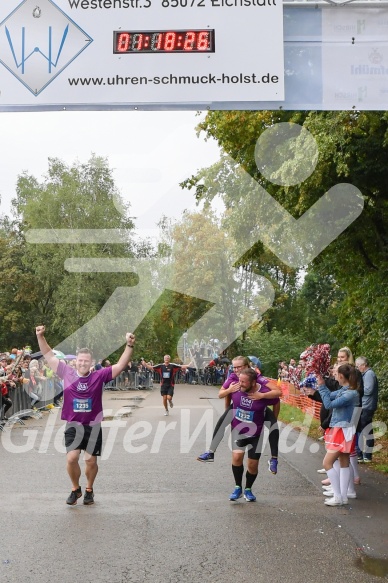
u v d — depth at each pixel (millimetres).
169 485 9594
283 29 8016
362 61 8148
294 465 11383
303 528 7359
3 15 7797
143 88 7824
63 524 7465
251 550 6578
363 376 11531
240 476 8727
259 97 7879
